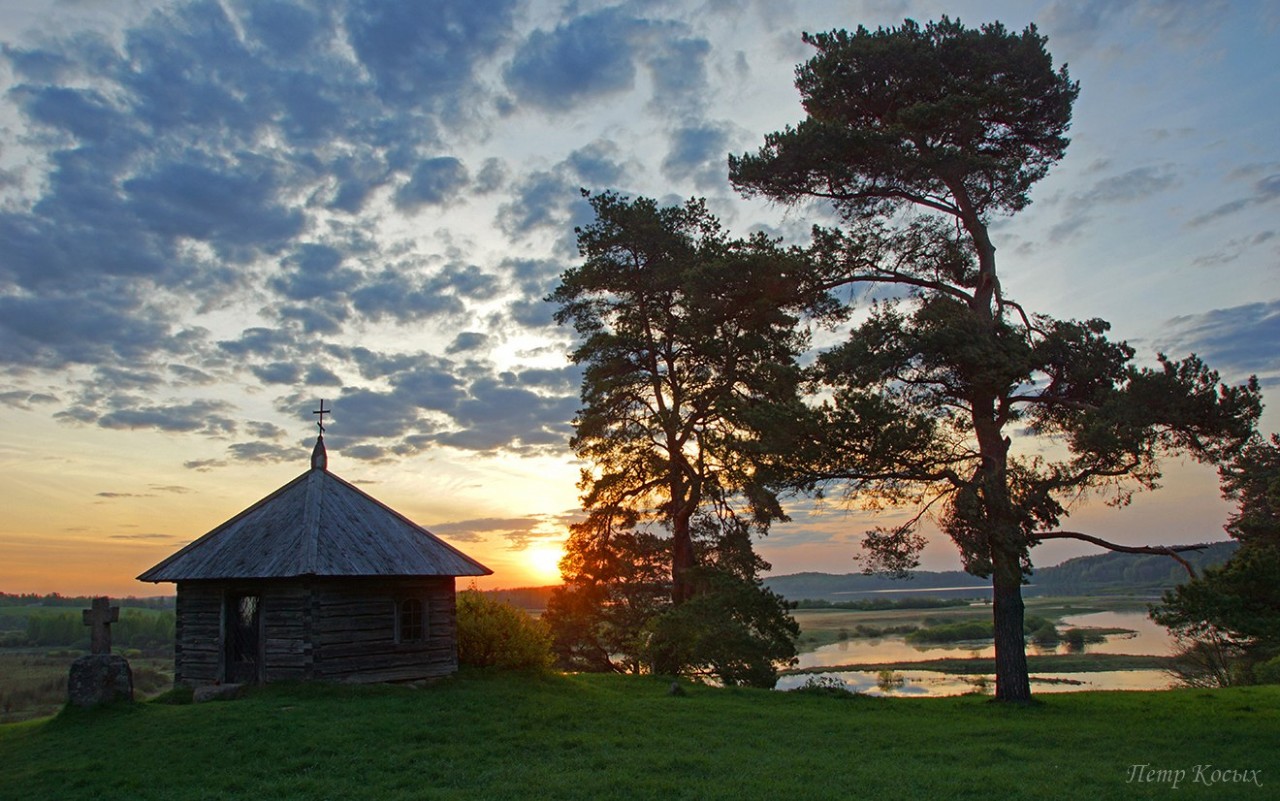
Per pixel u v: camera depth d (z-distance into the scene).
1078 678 50.41
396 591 21.36
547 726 17.62
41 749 14.94
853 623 117.81
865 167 24.33
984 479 20.89
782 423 22.86
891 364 22.06
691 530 32.59
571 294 32.69
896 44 23.23
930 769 14.72
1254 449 20.30
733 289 26.02
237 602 21.23
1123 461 21.14
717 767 14.59
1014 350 21.42
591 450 32.91
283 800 12.31
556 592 35.34
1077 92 23.41
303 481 23.17
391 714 17.38
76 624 66.69
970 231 24.61
